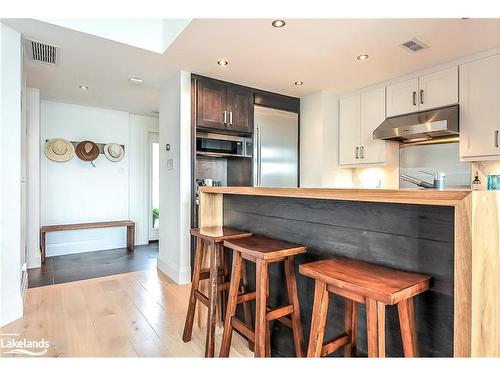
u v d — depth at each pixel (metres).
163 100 3.68
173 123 3.39
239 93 3.64
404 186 3.66
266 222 1.99
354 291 1.07
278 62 2.97
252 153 3.77
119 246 5.04
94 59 2.91
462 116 2.81
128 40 2.60
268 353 1.81
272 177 3.95
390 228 1.30
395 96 3.39
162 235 3.70
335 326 1.53
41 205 4.34
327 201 1.58
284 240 1.84
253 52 2.74
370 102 3.66
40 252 4.00
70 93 4.02
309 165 4.10
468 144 2.77
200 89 3.33
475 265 0.95
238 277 1.69
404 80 3.30
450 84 2.90
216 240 1.85
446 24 2.20
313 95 4.03
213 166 4.10
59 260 4.16
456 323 0.96
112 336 2.10
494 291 1.06
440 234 1.14
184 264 3.24
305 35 2.40
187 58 2.88
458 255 0.95
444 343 1.13
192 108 3.27
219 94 3.47
